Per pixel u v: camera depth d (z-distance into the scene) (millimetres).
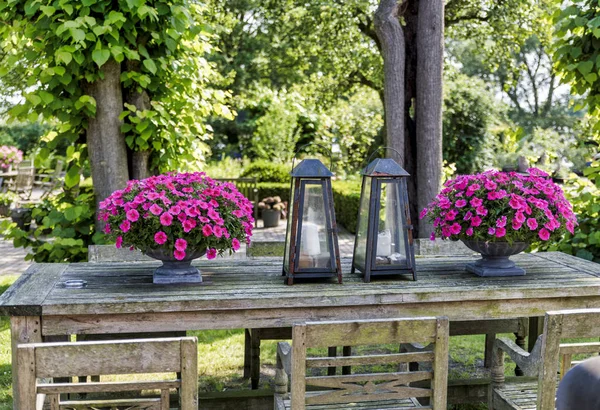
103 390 1635
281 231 10164
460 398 3090
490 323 3486
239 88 18000
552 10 7707
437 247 3430
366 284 2619
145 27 4074
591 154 5348
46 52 4078
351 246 8414
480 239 2699
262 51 18188
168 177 2594
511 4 7840
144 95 4527
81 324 2309
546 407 1958
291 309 2449
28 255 4488
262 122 14492
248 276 2758
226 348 4332
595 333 1929
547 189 2713
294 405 1819
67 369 1604
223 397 2938
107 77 4219
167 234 2461
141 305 2301
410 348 2471
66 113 4152
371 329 1818
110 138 4285
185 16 4145
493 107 12367
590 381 1150
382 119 13633
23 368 1579
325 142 13492
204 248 2529
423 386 3146
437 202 2818
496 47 8586
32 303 2246
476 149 12258
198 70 4895
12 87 4824
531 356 2107
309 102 9844
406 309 2537
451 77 12148
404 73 4926
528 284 2656
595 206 4320
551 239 2746
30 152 17156
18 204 10773
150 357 1633
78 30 3738
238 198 2648
